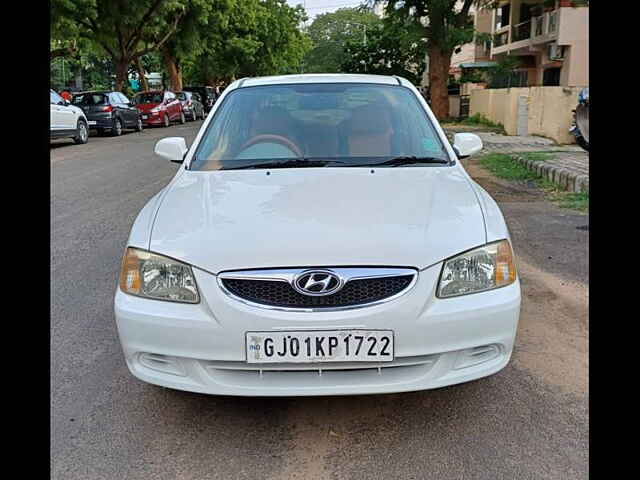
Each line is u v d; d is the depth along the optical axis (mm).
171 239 2629
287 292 2428
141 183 9625
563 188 8375
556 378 3123
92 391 3104
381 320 2398
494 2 24688
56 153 14117
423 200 2865
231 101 3986
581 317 3875
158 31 25703
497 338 2545
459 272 2508
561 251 5332
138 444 2650
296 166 3438
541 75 27078
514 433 2658
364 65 35531
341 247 2473
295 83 4090
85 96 19141
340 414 2848
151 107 23594
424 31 22406
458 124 21906
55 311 4180
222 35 37469
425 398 2963
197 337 2461
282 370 2467
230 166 3486
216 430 2748
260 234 2566
